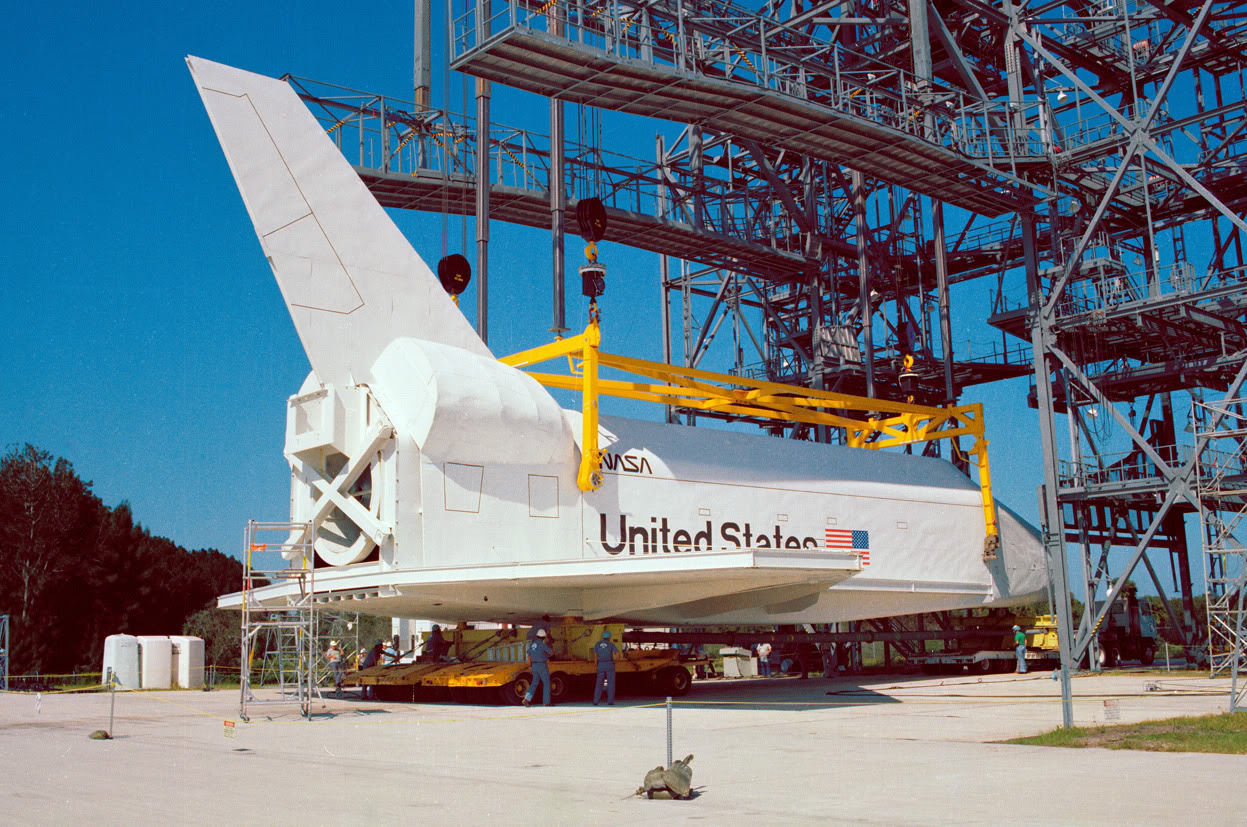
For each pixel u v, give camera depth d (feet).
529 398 76.23
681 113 91.35
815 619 94.27
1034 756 40.75
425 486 70.18
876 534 97.09
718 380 91.30
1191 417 92.53
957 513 105.60
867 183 133.39
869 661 148.36
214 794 33.63
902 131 95.35
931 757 41.06
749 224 131.95
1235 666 55.93
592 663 73.20
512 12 78.23
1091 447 107.04
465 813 30.04
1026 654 103.86
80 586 165.78
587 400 77.82
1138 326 102.01
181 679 108.47
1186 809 29.14
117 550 172.55
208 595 190.39
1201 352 113.09
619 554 79.25
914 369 128.06
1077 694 72.49
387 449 71.15
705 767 39.34
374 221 79.41
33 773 39.11
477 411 72.28
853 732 51.03
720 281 143.95
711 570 62.34
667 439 86.38
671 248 127.95
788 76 100.27
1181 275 98.58
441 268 86.84
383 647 99.91
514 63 82.07
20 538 161.07
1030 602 112.16
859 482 98.07
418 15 114.42
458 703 73.26
